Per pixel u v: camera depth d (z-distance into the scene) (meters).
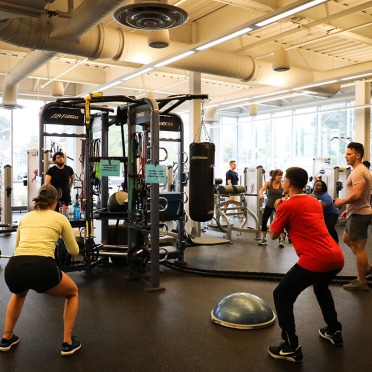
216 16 7.45
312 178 10.48
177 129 5.61
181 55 6.27
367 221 4.27
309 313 3.70
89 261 4.96
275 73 8.38
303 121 14.44
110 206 5.32
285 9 4.63
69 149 13.30
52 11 4.79
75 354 2.88
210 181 5.41
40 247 2.76
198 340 3.12
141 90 11.66
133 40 6.53
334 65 10.20
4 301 4.03
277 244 7.21
